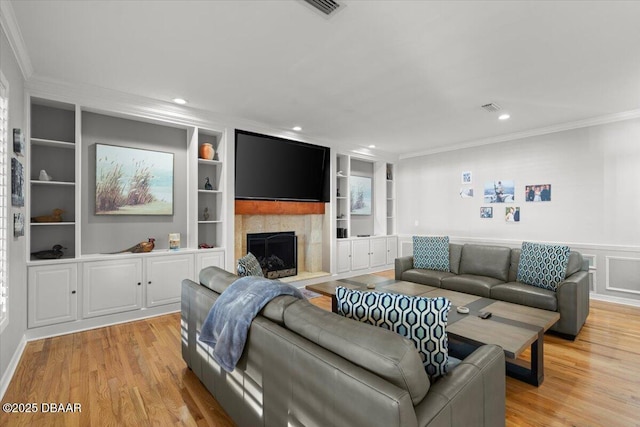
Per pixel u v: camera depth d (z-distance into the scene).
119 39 2.28
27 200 2.87
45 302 2.94
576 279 3.04
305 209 5.24
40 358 2.55
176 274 3.76
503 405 1.48
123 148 3.65
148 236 3.87
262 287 1.73
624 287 4.01
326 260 5.54
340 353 1.18
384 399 0.95
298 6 1.91
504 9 1.93
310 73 2.83
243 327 1.59
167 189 3.99
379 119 4.22
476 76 2.89
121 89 3.22
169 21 2.06
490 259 4.02
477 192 5.46
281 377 1.36
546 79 2.95
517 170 4.96
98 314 3.24
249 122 4.34
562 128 4.46
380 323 1.39
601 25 2.09
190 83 3.06
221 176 4.23
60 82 2.98
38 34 2.20
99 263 3.25
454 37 2.25
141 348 2.76
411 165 6.52
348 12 1.97
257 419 1.52
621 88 3.16
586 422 1.80
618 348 2.76
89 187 3.46
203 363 2.07
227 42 2.32
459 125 4.50
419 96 3.37
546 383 2.21
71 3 1.87
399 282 3.65
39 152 3.18
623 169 4.02
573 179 4.41
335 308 3.09
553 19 2.03
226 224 4.20
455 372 1.27
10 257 2.30
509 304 2.76
